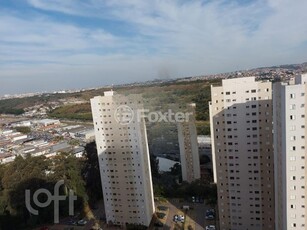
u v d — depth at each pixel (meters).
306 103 62.09
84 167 131.12
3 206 107.81
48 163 130.00
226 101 85.50
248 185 89.44
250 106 83.94
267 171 86.81
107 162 103.12
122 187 103.44
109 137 101.06
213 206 115.19
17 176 117.19
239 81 83.56
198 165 136.50
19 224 109.69
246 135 86.00
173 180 141.12
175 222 105.94
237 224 93.06
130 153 100.06
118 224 106.62
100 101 99.31
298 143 64.31
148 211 104.19
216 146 90.12
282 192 70.06
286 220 68.94
